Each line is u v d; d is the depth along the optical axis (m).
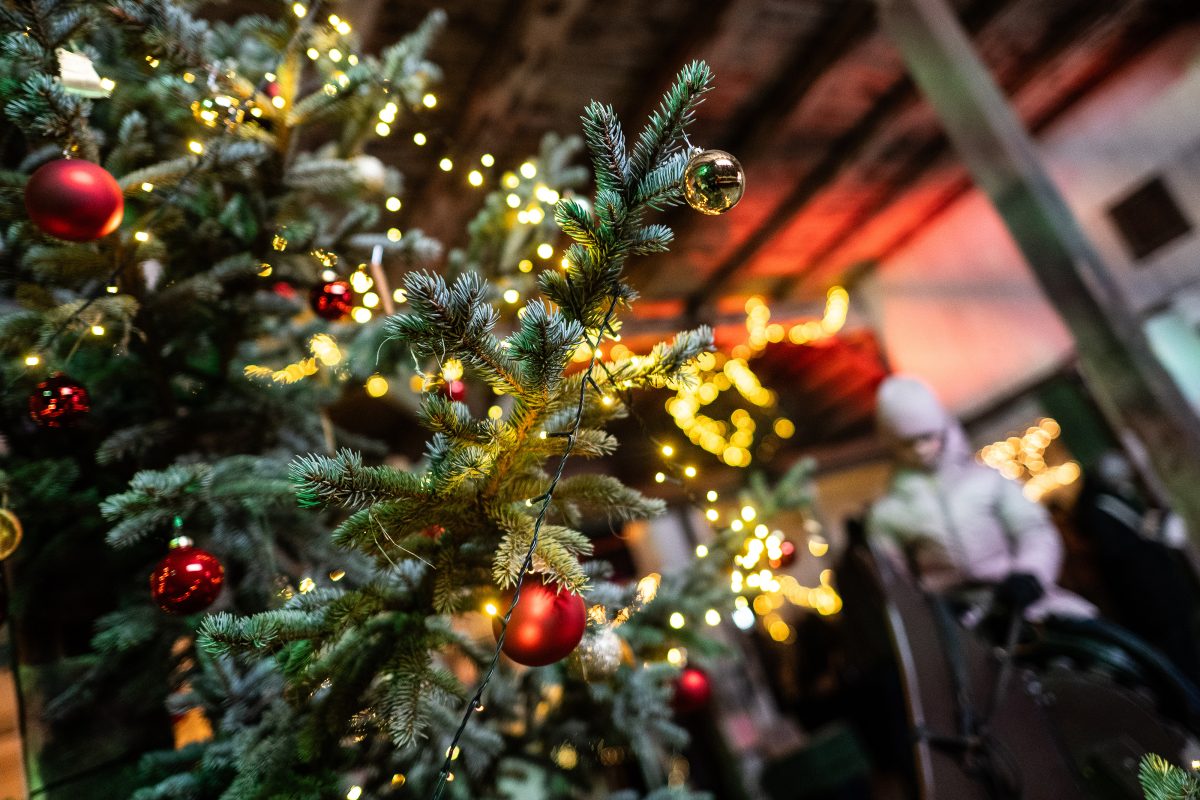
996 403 4.74
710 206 0.69
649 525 4.70
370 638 0.79
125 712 1.17
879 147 3.88
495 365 0.64
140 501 0.79
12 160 1.00
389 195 1.39
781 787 2.66
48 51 0.79
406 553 0.76
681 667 1.27
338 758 0.93
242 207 1.10
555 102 2.90
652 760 1.29
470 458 0.67
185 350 1.12
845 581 1.76
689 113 0.66
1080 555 2.76
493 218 1.29
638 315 4.55
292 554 1.17
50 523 1.06
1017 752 1.36
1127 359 2.30
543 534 0.70
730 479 5.03
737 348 5.15
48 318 0.86
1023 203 2.46
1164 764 0.63
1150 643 2.51
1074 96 4.17
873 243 5.00
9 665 1.04
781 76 3.25
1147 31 3.77
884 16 2.76
